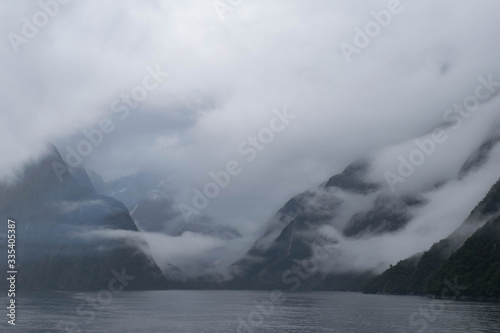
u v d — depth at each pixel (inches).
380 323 6983.3
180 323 7190.0
